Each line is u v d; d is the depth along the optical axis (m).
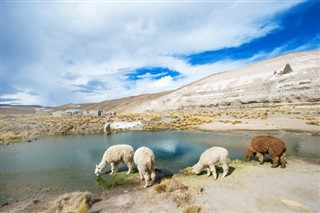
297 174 9.51
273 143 10.52
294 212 6.30
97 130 31.81
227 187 8.40
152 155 9.63
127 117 47.66
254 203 6.95
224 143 18.50
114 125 35.19
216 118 39.28
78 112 76.88
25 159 16.20
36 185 10.71
